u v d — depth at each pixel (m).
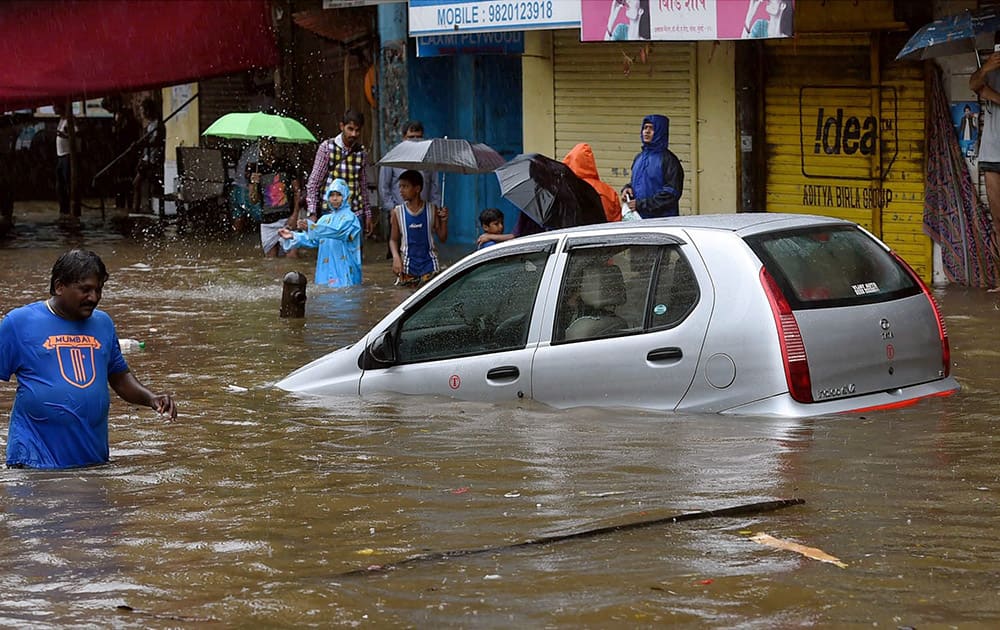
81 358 8.68
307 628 5.37
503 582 5.87
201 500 7.63
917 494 7.16
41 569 6.33
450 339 10.36
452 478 7.89
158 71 27.09
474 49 22.72
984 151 16.64
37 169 35.22
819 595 5.57
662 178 17.97
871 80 17.86
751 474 7.62
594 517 6.88
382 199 22.59
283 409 10.45
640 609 5.44
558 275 9.86
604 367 9.45
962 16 16.02
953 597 5.52
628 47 20.80
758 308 8.88
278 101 28.53
